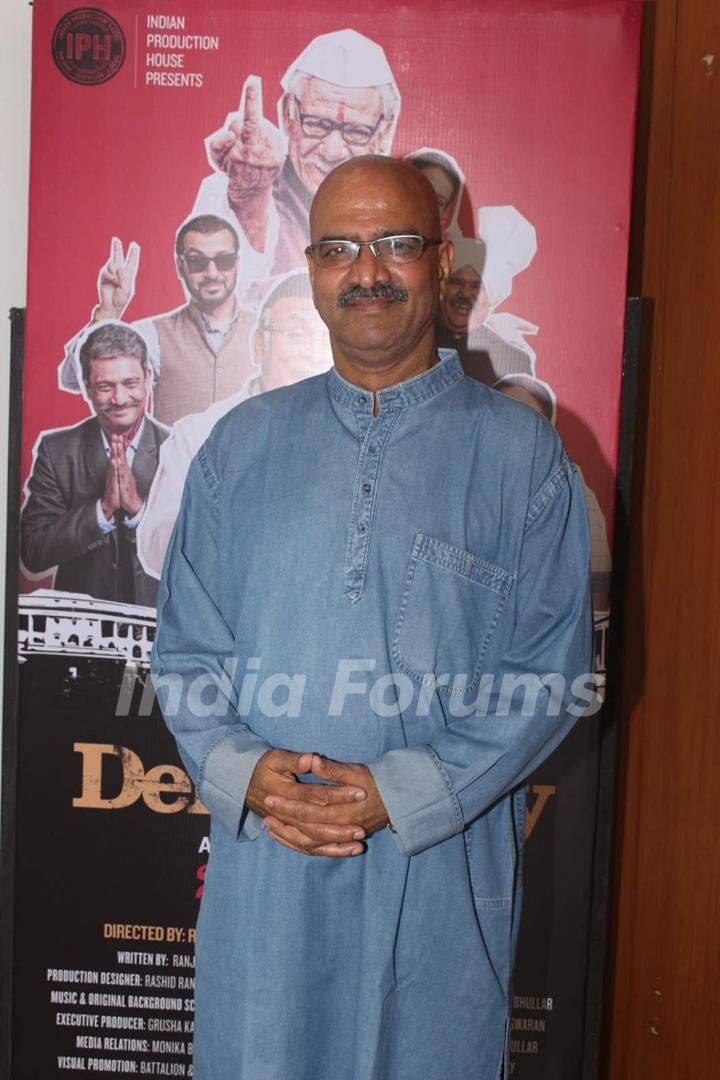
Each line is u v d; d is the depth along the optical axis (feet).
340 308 4.42
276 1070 4.45
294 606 4.55
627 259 5.89
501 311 5.95
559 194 5.85
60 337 5.95
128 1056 6.31
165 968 6.25
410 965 4.47
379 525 4.49
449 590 4.48
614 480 6.04
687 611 6.36
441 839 4.35
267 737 4.61
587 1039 6.35
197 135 5.83
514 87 5.79
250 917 4.59
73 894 6.22
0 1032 6.31
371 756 4.47
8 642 6.38
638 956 6.84
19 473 6.31
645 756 6.82
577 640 4.57
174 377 5.99
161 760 6.15
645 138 6.70
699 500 6.23
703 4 6.19
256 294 5.94
